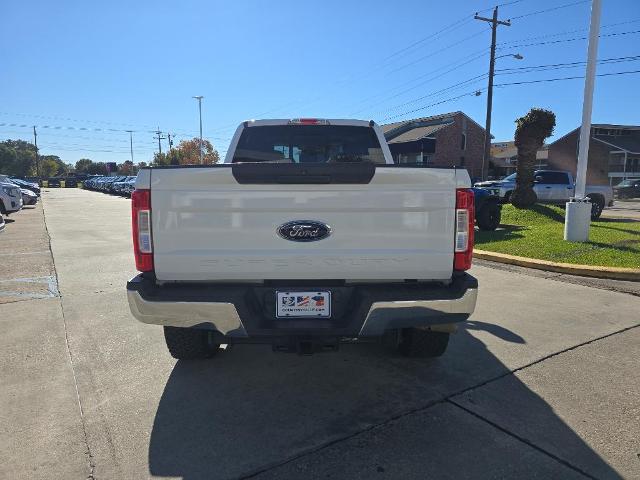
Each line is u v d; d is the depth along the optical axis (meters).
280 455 2.81
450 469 2.66
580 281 6.88
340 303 3.19
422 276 3.15
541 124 14.70
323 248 3.09
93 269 8.29
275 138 5.38
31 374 3.93
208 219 3.05
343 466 2.70
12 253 10.13
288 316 3.13
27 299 6.25
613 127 55.69
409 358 4.21
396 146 48.47
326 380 3.81
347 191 3.04
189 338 3.91
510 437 2.96
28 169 123.06
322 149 5.41
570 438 2.95
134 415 3.28
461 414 3.25
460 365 4.05
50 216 20.20
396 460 2.75
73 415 3.28
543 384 3.67
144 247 3.07
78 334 4.88
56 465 2.73
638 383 3.67
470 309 3.10
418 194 3.07
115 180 51.19
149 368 4.05
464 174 3.10
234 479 2.60
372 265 3.11
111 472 2.67
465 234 3.12
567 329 4.86
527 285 6.70
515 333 4.76
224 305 3.02
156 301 3.04
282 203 3.04
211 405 3.42
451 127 47.03
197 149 78.88
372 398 3.50
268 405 3.41
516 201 15.38
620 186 34.69
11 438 3.00
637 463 2.70
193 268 3.08
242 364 4.14
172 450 2.87
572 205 9.41
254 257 3.07
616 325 4.95
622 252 8.23
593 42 9.08
